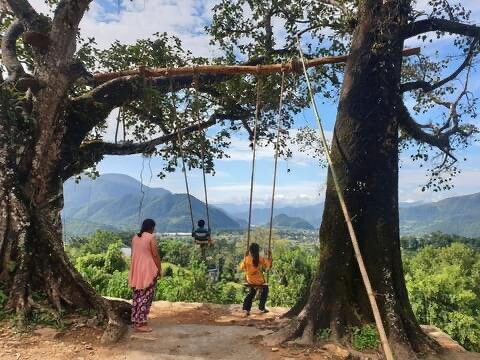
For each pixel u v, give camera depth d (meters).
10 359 6.11
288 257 21.56
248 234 9.97
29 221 8.27
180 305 10.99
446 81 10.70
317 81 13.99
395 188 8.56
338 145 8.60
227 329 8.12
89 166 12.27
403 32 8.82
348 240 8.22
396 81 8.72
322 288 8.04
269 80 13.53
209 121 14.25
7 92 8.43
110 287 16.59
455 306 20.75
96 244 29.14
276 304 18.31
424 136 10.62
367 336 7.51
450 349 7.86
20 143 8.70
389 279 8.01
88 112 10.16
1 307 7.55
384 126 8.54
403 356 7.11
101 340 6.97
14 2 9.23
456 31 9.12
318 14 13.15
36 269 8.08
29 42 8.83
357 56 8.69
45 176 9.24
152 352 6.78
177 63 13.36
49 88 9.03
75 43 9.33
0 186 8.34
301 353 7.02
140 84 10.55
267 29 13.84
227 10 13.96
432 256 35.28
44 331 7.11
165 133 14.14
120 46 13.09
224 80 12.45
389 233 8.28
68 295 7.98
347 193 8.34
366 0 8.72
